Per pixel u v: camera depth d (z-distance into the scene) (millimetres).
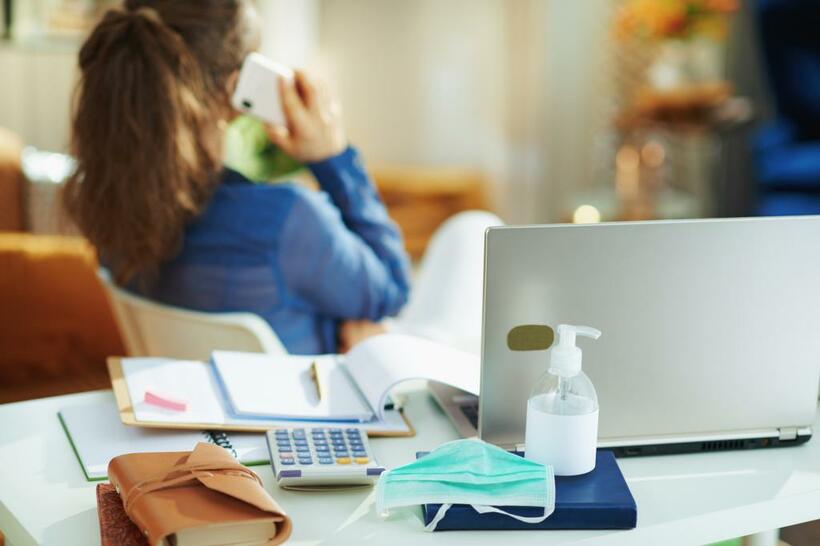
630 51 4535
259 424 1134
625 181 4453
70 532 922
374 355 1242
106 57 1440
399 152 4785
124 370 1251
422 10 4629
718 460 1108
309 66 4539
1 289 2109
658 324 1078
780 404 1130
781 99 3680
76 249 2162
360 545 899
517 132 4609
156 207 1465
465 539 914
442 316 1976
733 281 1082
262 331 1522
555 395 989
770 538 1159
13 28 3930
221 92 1553
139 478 912
